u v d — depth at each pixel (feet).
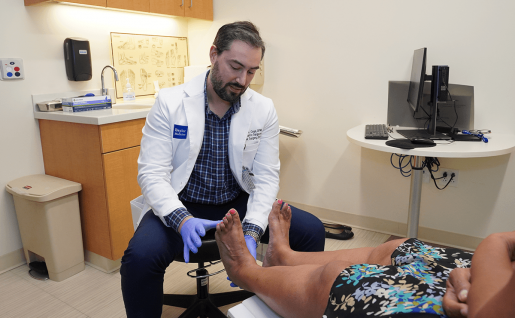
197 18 8.87
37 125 6.90
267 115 4.64
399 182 7.72
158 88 9.19
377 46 7.47
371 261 2.99
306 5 8.07
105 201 6.25
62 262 6.29
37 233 6.23
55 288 6.09
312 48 8.18
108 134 6.10
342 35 7.79
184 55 9.92
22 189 6.13
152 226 4.16
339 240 7.72
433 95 6.13
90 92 7.81
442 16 6.77
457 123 6.57
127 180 6.51
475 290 1.78
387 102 7.53
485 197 6.98
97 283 6.24
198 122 4.31
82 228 6.75
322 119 8.38
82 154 6.33
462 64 6.76
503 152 5.37
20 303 5.68
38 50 6.81
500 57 6.43
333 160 8.42
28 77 6.70
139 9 7.49
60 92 7.24
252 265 3.37
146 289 3.89
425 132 6.56
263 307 2.99
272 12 8.52
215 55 4.00
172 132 4.30
